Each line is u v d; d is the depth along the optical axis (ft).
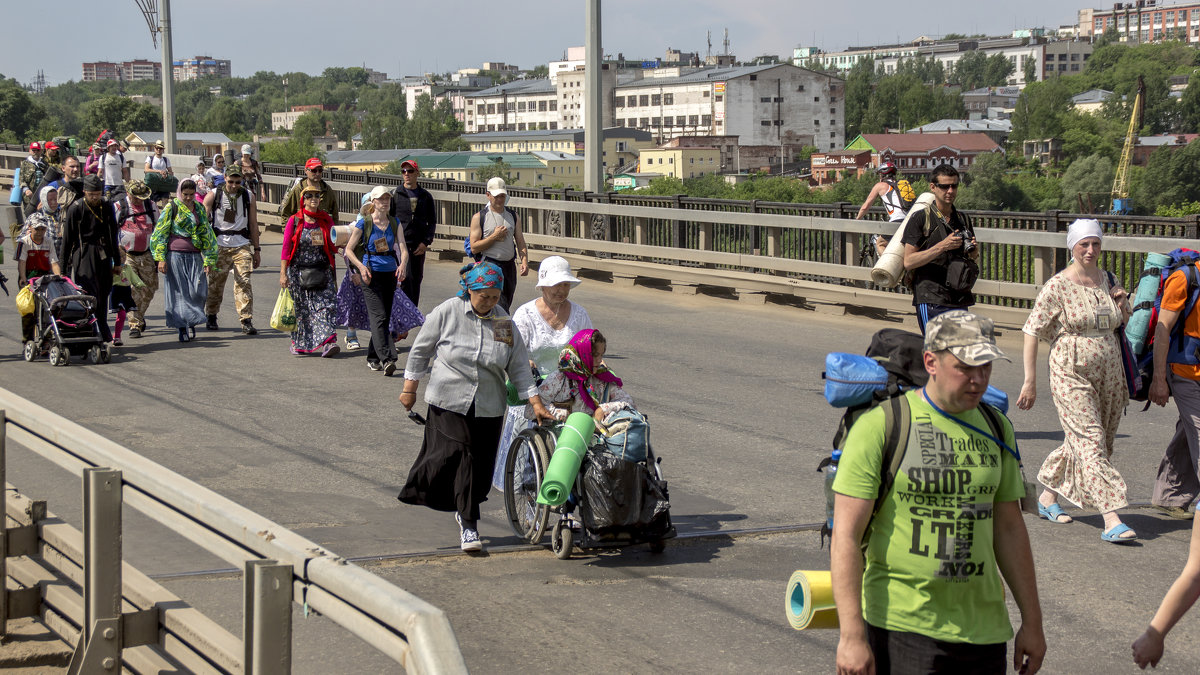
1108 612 19.01
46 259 41.32
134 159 107.34
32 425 15.61
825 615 12.09
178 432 30.40
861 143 606.55
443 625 8.86
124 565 15.56
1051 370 23.75
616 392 22.31
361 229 37.99
